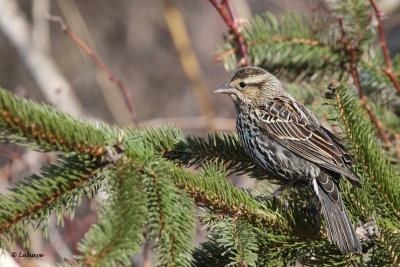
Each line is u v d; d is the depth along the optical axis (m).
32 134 5.29
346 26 8.78
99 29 19.95
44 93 14.76
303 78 9.16
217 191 6.01
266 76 8.75
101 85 17.03
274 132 8.33
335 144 7.76
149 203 5.44
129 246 4.81
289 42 8.86
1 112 5.15
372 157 6.65
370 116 8.03
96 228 4.96
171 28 14.81
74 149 5.41
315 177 7.73
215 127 13.91
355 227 6.38
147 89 19.56
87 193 5.77
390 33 13.95
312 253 6.31
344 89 6.80
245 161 7.98
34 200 5.38
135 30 19.91
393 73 8.44
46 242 11.39
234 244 5.51
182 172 5.92
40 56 14.90
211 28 19.36
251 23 8.84
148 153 5.63
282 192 7.28
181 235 5.34
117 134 5.71
